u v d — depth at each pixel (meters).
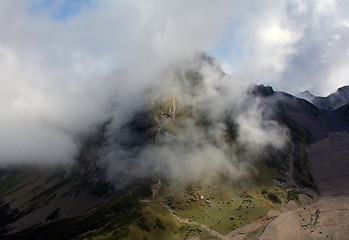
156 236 174.38
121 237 164.12
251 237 183.25
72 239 181.62
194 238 177.25
